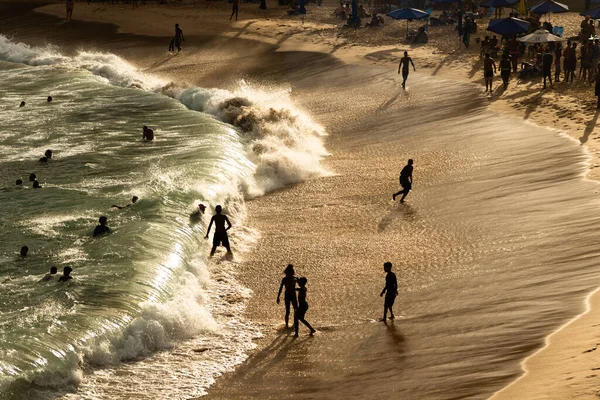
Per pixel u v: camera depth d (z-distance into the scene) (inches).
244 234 1827.0
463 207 1855.3
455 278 1462.8
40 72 3762.3
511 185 1941.4
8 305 1322.6
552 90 2891.2
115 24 5142.7
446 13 4719.5
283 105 3043.8
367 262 1620.3
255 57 4099.4
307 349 1251.8
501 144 2308.1
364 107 3031.5
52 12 5620.1
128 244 1589.6
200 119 2748.5
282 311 1428.4
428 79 3344.0
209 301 1471.5
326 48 4205.2
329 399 1056.8
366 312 1385.3
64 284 1398.9
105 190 1952.5
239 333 1332.4
